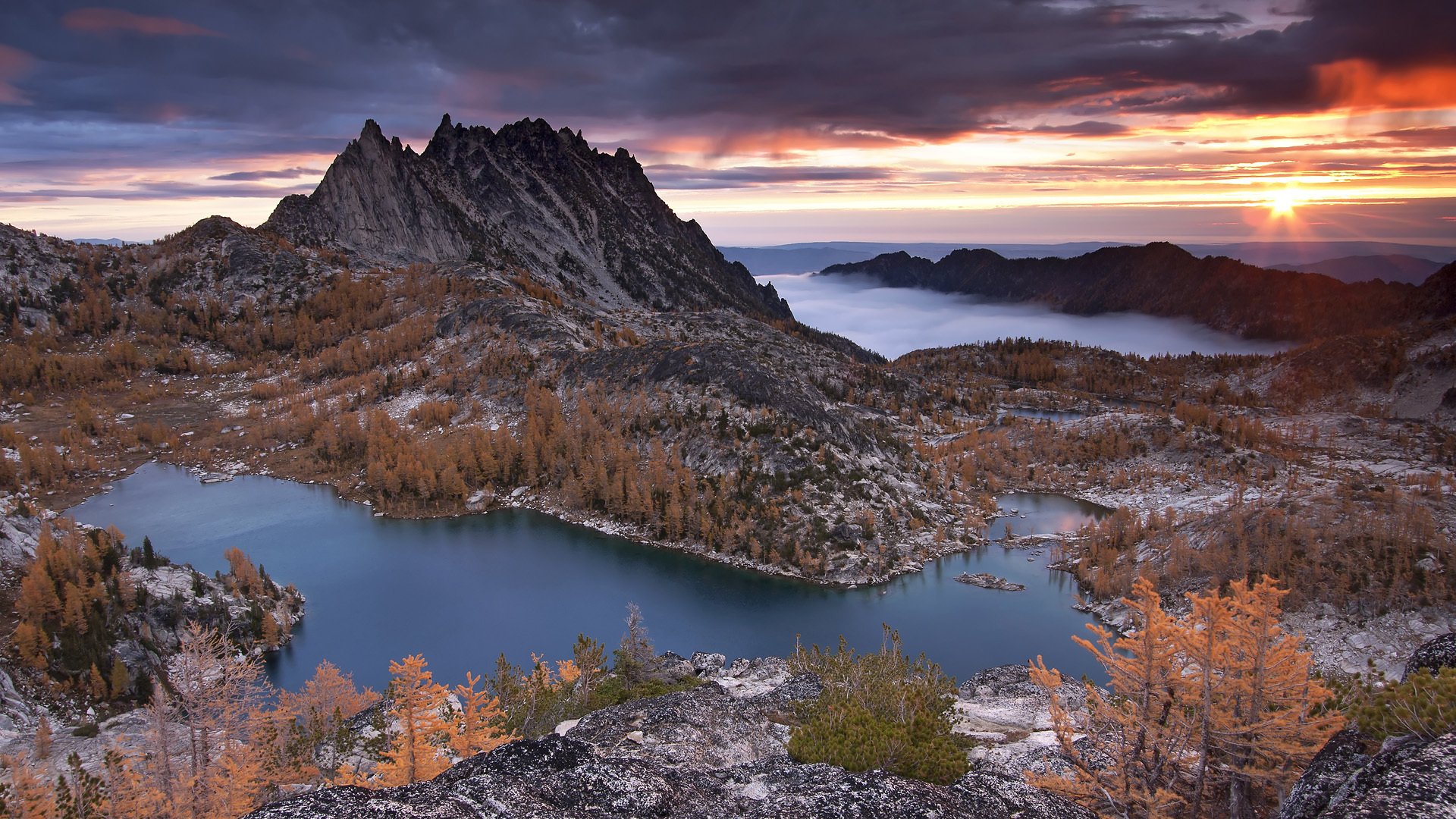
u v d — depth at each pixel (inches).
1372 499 6200.8
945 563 7337.6
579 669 2925.7
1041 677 1505.9
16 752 3533.5
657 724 2018.9
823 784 1411.2
